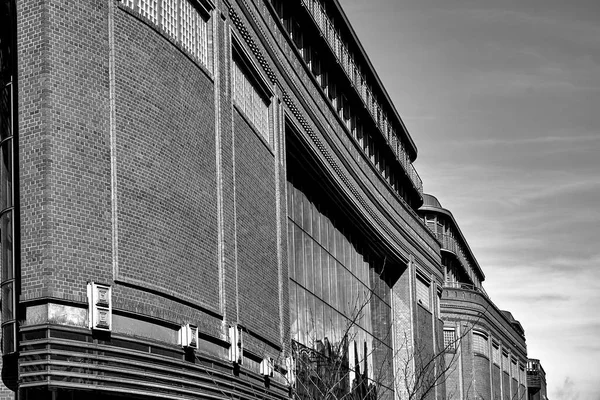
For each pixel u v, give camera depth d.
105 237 23.86
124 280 24.34
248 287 33.41
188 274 28.02
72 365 22.16
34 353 21.77
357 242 56.97
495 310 97.94
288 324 38.16
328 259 50.12
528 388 129.12
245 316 32.81
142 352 24.67
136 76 25.89
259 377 33.56
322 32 47.56
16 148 22.98
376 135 60.56
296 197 45.09
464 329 87.31
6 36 23.95
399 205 64.00
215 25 31.45
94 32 24.22
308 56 47.09
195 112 29.48
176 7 28.92
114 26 25.03
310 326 45.62
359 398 48.91
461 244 102.94
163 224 26.72
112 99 24.58
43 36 22.67
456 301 88.06
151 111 26.53
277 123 38.84
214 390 28.91
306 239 46.22
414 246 67.38
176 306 26.98
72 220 22.83
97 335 23.05
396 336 64.38
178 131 28.12
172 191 27.44
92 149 23.70
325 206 50.25
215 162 30.92
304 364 39.78
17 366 22.61
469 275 109.81
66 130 22.94
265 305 35.44
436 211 90.69
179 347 26.83
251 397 32.41
